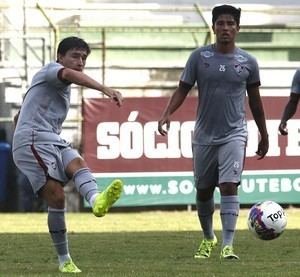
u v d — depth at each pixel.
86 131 67.06
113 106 67.38
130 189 67.44
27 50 77.69
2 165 70.12
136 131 67.50
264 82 75.19
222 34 31.02
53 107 25.95
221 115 31.34
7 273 26.06
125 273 25.62
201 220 32.53
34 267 28.20
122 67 74.88
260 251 34.56
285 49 78.25
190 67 31.66
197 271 26.33
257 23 83.62
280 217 30.50
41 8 71.88
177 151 67.69
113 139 67.38
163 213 67.69
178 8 74.81
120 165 67.44
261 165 67.44
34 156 25.48
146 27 73.88
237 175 31.31
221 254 31.31
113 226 53.84
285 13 74.19
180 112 67.62
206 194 32.44
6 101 73.38
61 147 25.89
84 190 24.95
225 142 31.39
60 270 26.22
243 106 31.77
